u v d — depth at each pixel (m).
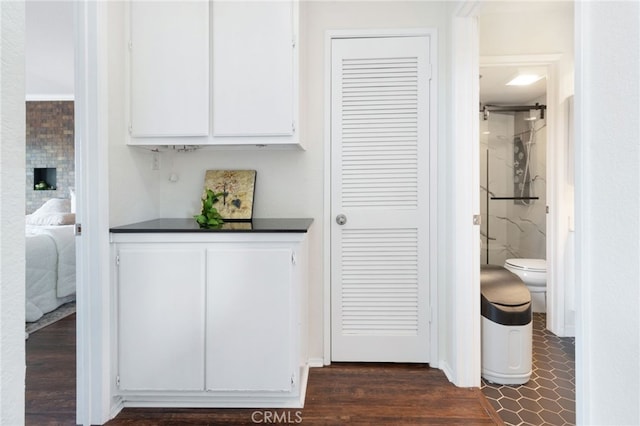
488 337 2.04
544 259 3.32
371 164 2.19
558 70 2.47
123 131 1.84
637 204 0.66
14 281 0.51
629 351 0.68
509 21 2.45
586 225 0.79
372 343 2.21
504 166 3.85
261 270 1.70
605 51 0.74
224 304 1.70
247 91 1.86
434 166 2.16
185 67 1.86
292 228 1.73
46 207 4.18
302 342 1.82
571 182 2.53
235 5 1.85
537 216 3.44
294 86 1.86
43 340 2.50
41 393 1.84
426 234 2.17
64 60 3.48
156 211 2.22
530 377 2.05
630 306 0.68
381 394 1.86
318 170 2.22
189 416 1.68
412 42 2.16
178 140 1.89
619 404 0.70
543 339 2.53
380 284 2.20
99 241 1.63
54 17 2.69
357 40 2.18
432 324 2.17
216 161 2.26
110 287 1.70
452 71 1.97
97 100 1.62
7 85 0.49
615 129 0.71
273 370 1.71
